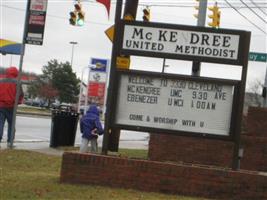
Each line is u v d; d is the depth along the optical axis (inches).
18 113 2096.5
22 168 551.5
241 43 452.8
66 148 796.6
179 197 428.5
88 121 693.9
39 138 971.3
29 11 690.2
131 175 444.5
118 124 466.9
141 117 466.6
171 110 463.5
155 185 441.1
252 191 431.2
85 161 450.6
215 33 456.8
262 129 831.1
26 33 693.9
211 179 435.5
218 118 456.1
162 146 781.3
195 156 775.7
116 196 415.2
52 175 504.1
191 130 459.2
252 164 772.0
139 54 466.9
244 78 451.2
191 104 461.4
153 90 466.6
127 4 612.4
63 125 806.5
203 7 861.2
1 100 689.0
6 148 682.8
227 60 454.3
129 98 468.4
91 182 449.4
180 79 462.6
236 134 451.5
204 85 459.2
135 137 1450.5
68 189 431.5
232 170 444.1
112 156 458.0
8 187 435.8
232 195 432.8
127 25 469.4
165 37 464.4
